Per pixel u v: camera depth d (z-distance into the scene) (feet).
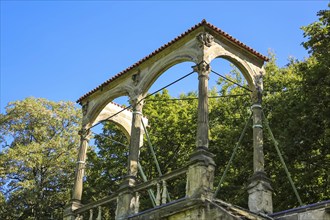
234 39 66.44
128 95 74.02
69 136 141.69
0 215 128.06
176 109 128.57
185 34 64.90
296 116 93.97
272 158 98.32
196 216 52.39
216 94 133.08
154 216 57.72
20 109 140.46
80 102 85.05
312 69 91.97
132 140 68.54
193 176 54.90
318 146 92.43
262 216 52.95
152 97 133.28
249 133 104.88
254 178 64.34
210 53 63.26
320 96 90.33
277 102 105.09
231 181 104.06
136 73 73.61
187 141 122.01
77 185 77.10
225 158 109.50
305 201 91.97
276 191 94.48
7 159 129.49
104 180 127.24
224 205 53.93
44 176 135.13
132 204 63.52
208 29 63.98
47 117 141.69
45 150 135.74
